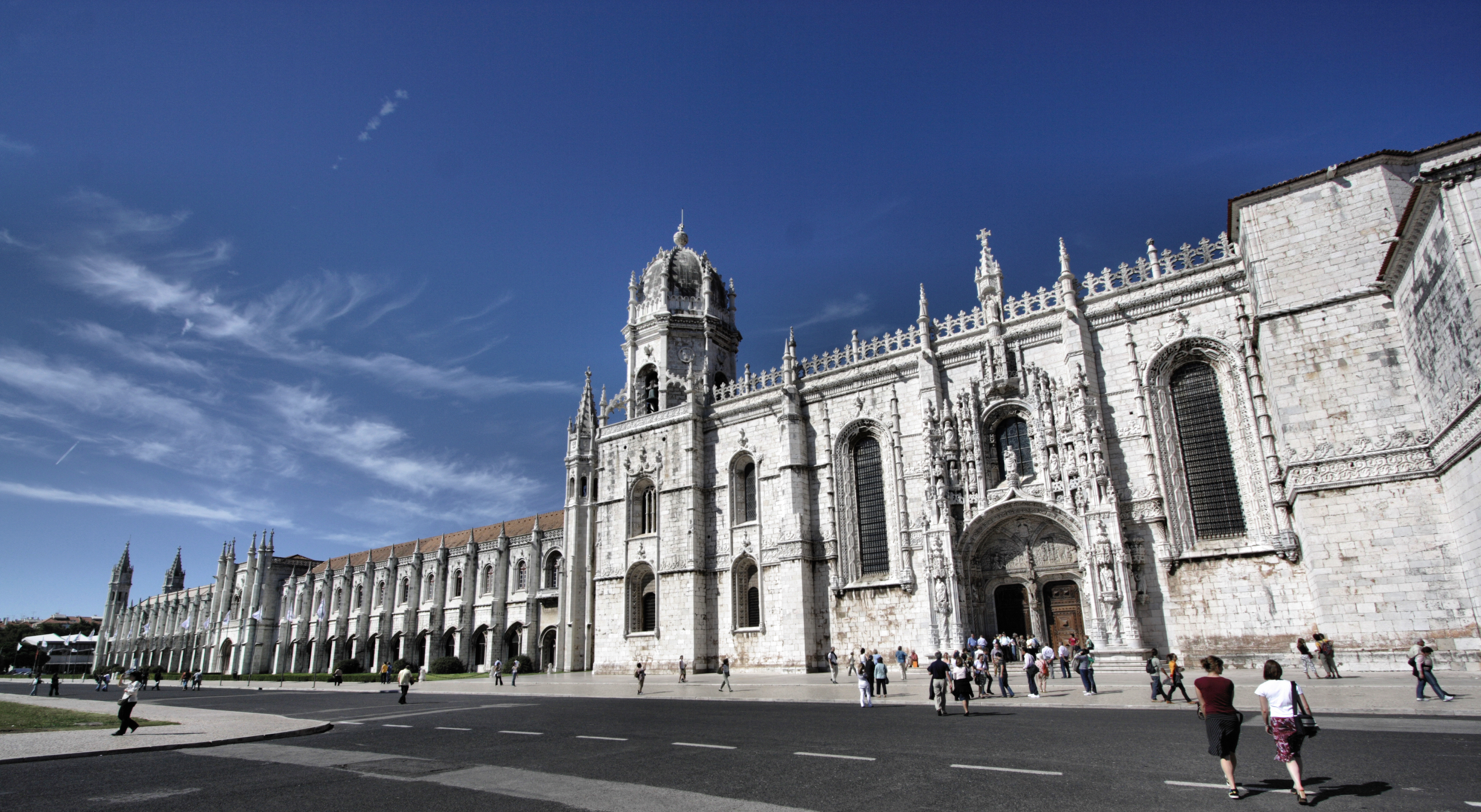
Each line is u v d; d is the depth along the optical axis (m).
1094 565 38.53
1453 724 18.12
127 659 154.12
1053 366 43.53
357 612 104.62
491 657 84.81
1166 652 37.22
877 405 50.25
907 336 50.25
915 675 43.28
